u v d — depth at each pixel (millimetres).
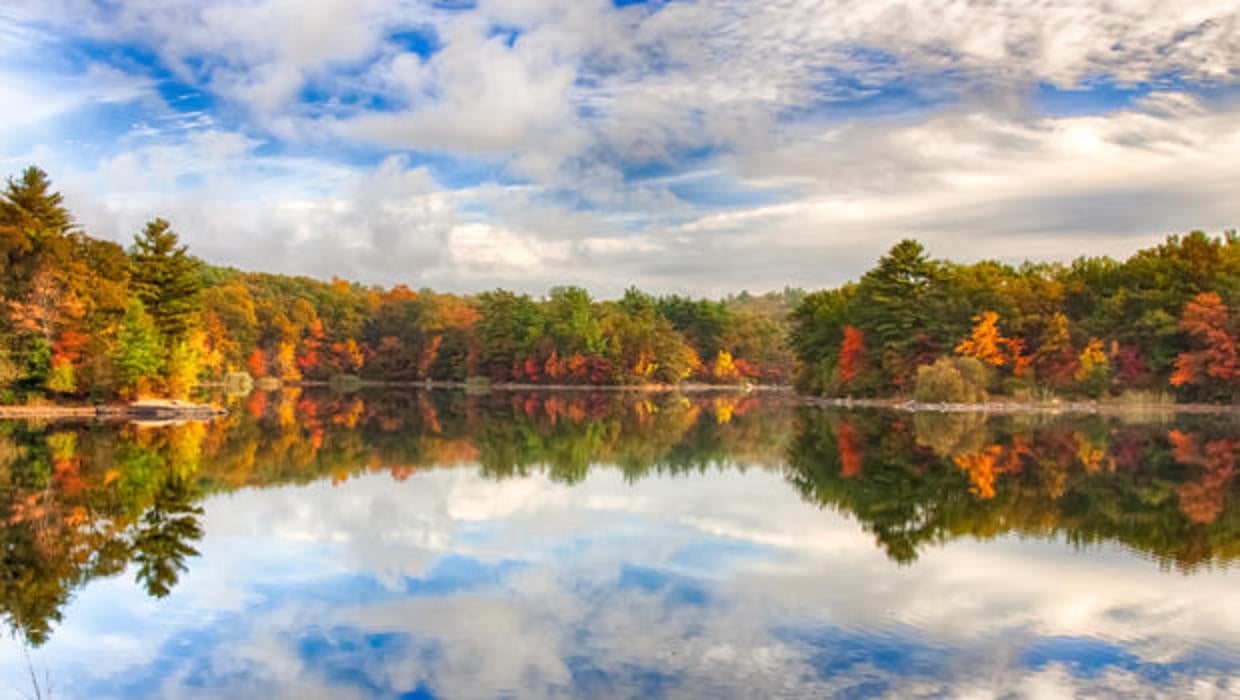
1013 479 31969
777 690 11953
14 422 51719
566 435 51500
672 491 29469
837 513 25234
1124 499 27547
